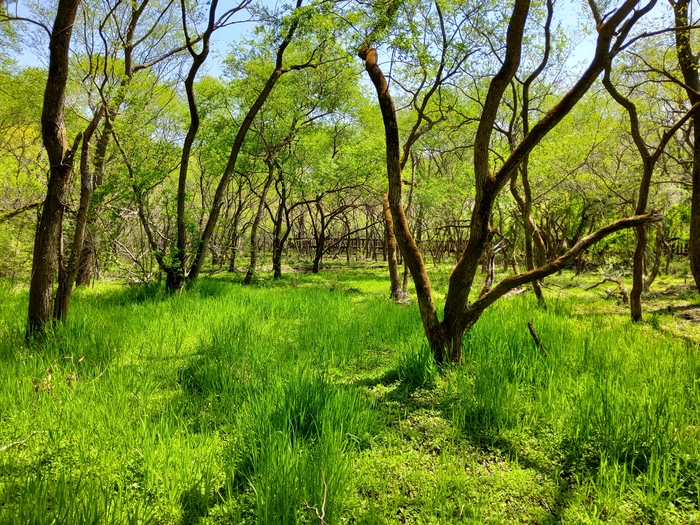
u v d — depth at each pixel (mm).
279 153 14227
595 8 7477
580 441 3334
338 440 3094
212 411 3918
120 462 2963
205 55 9195
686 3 6723
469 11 8273
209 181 20562
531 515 2711
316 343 5801
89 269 11023
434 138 16109
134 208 10031
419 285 5105
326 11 6941
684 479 2830
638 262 7820
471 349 5320
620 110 11961
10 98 12672
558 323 6500
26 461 2998
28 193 11281
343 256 31672
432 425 3822
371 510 2553
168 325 6410
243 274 17016
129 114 9289
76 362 4762
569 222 18062
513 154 4551
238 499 2734
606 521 2613
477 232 4742
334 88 13312
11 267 12406
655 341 6031
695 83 6891
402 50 6379
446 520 2615
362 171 14633
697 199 6777
